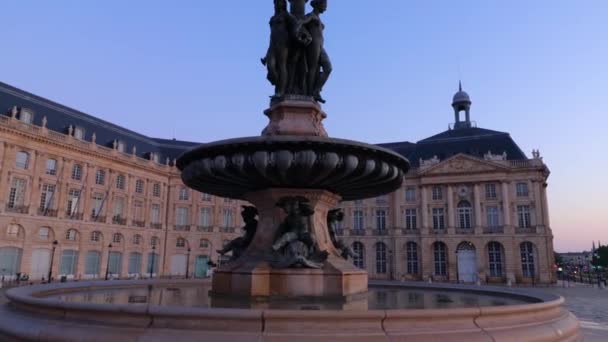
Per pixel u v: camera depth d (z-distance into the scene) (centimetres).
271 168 669
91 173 5022
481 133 6328
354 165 677
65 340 399
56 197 4622
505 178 5453
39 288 714
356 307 597
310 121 827
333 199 841
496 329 429
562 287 4878
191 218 6181
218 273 755
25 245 4241
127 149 5797
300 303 627
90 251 4925
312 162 657
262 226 790
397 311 405
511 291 812
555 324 497
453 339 394
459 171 5662
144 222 5681
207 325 392
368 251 6009
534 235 5225
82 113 5531
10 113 4416
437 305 643
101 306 417
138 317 405
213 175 717
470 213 5634
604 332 1611
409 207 5944
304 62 857
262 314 390
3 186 4122
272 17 866
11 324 459
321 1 870
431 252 5697
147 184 5806
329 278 689
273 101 856
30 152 4419
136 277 5475
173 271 5953
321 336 378
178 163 789
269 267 692
